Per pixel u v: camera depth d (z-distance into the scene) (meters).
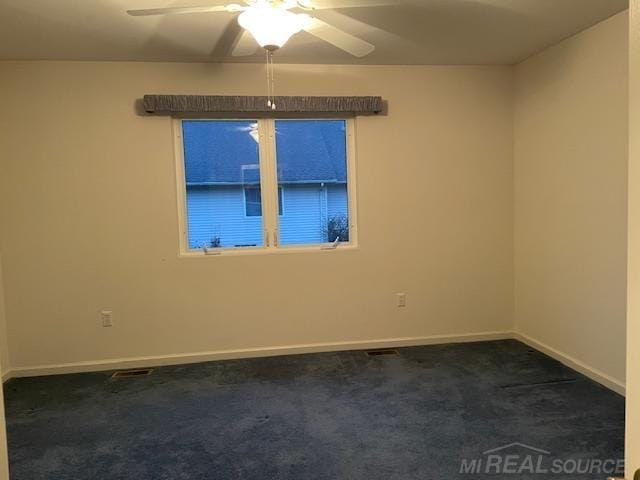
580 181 3.08
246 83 3.52
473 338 3.94
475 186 3.85
